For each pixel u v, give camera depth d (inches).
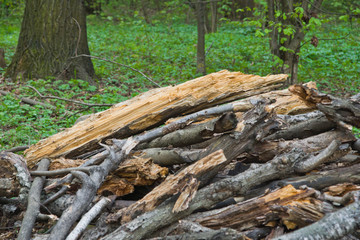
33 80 348.2
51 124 244.5
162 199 109.6
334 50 521.0
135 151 132.8
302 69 407.5
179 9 614.9
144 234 104.8
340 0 547.8
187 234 96.2
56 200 126.9
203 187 115.5
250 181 111.3
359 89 353.4
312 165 110.4
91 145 141.9
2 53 400.8
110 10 969.5
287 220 99.5
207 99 139.3
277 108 141.0
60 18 350.6
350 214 87.4
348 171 112.7
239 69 414.3
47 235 114.0
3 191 130.6
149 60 465.7
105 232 109.6
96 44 568.1
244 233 101.9
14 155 132.3
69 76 351.6
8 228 134.6
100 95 305.0
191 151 121.5
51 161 140.9
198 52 400.5
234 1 799.7
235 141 115.7
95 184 117.1
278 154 122.0
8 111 263.1
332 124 128.4
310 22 280.2
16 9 794.8
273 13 319.3
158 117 139.9
